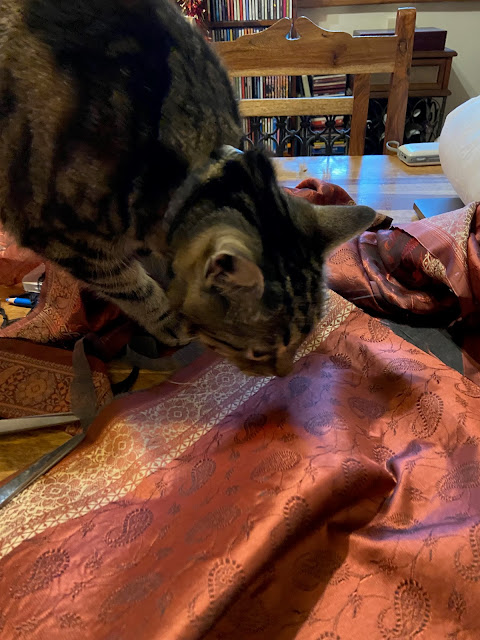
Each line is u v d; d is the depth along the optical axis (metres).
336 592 0.62
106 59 0.70
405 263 1.01
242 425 0.81
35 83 0.70
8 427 0.84
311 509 0.65
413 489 0.70
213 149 0.76
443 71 2.51
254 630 0.60
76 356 0.92
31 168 0.74
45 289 1.00
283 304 0.73
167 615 0.56
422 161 1.70
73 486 0.75
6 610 0.61
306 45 1.71
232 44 1.69
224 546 0.61
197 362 0.97
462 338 0.96
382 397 0.84
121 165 0.72
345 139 2.35
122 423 0.83
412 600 0.61
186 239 0.70
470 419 0.75
